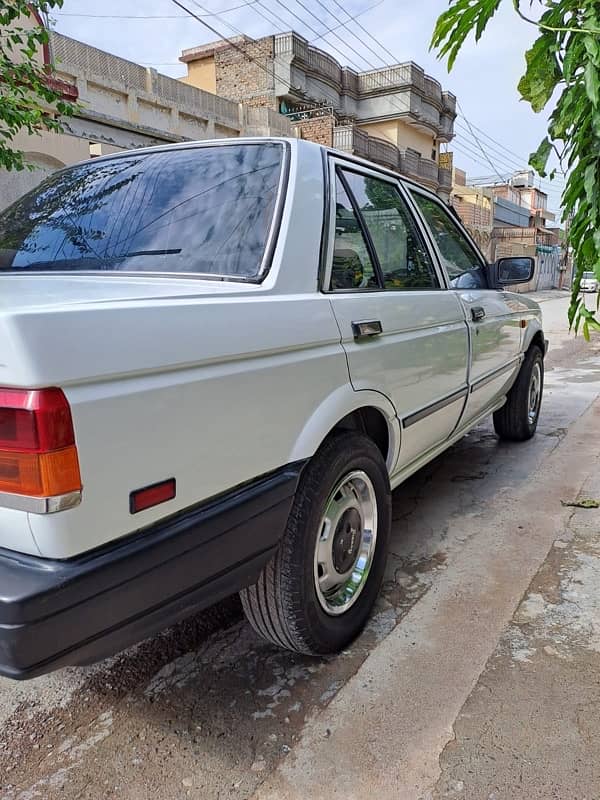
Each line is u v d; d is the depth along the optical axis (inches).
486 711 75.9
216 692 81.7
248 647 91.8
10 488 49.3
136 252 82.5
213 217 83.6
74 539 50.1
